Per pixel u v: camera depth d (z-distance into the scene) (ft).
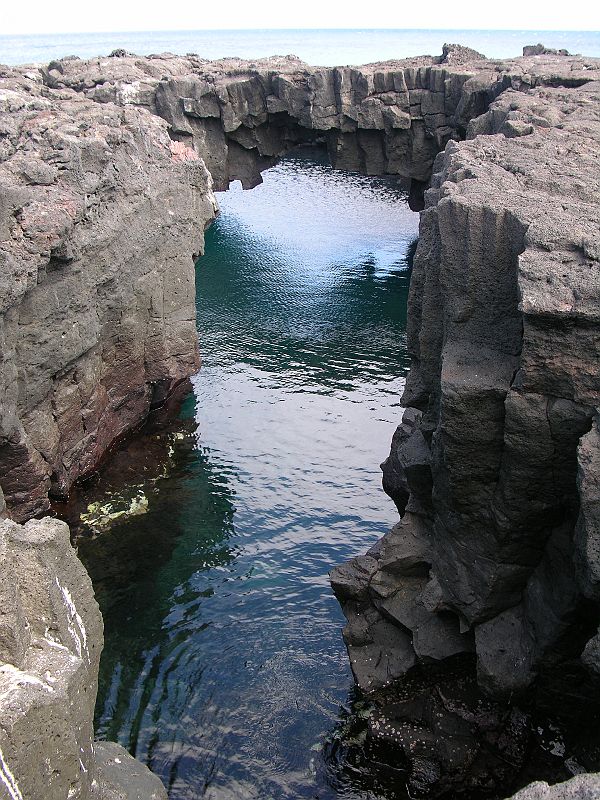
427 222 67.36
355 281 168.25
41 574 35.88
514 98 109.50
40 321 78.69
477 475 53.72
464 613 57.57
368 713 61.62
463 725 57.93
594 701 53.06
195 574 81.61
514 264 53.57
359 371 127.95
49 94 124.98
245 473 99.09
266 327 144.56
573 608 49.34
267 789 59.06
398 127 167.63
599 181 61.82
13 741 30.37
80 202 82.64
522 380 48.37
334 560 84.28
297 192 243.81
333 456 103.65
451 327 56.75
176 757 61.82
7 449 75.92
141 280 98.27
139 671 70.08
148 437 104.53
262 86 170.71
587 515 42.04
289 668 70.18
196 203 110.32
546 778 54.44
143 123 108.68
